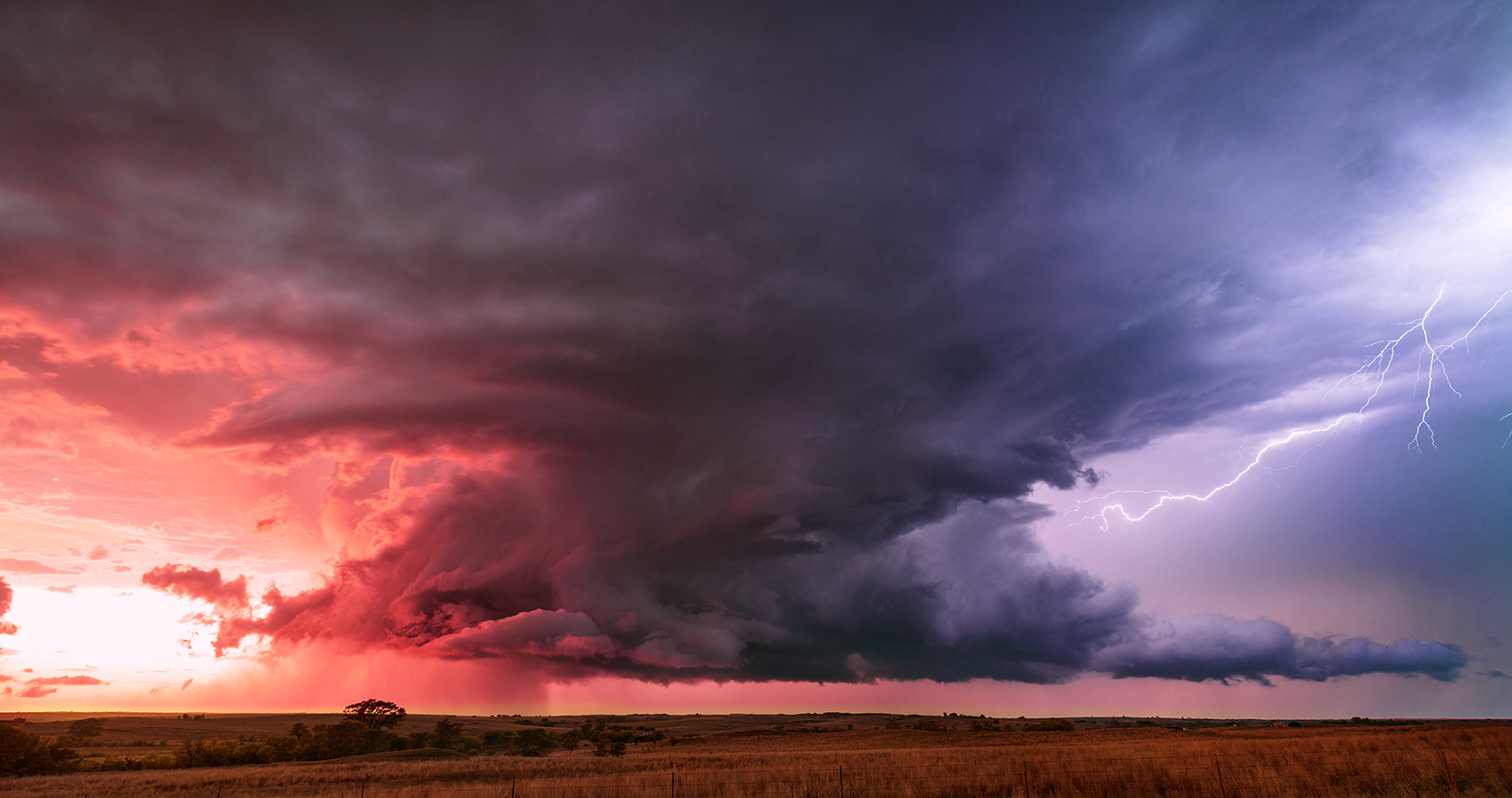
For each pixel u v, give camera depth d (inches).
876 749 2815.0
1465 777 983.6
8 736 2524.6
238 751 3051.2
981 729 5019.7
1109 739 3112.7
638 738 4950.8
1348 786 956.0
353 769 2298.2
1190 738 2657.5
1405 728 2556.6
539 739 3629.4
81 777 2187.5
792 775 1385.3
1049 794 1046.4
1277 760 1242.6
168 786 1788.9
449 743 3740.2
